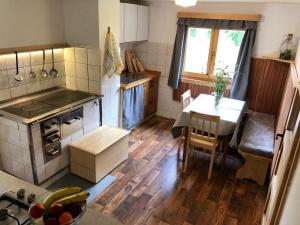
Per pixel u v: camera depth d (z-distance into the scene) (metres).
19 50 2.70
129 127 4.41
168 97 5.08
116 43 3.32
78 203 1.12
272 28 3.94
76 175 3.16
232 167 3.52
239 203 2.84
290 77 3.15
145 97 4.66
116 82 3.69
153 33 4.83
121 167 3.39
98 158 2.95
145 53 5.03
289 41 3.85
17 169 2.87
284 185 1.59
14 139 2.70
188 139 3.23
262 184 3.13
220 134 3.20
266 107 4.24
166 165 3.48
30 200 1.32
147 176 3.23
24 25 2.72
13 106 2.85
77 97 3.27
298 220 1.02
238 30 4.14
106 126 3.56
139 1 4.70
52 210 1.06
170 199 2.84
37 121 2.55
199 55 4.67
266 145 3.12
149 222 2.51
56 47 3.14
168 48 4.77
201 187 3.07
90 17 3.06
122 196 2.85
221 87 3.39
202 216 2.62
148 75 4.70
